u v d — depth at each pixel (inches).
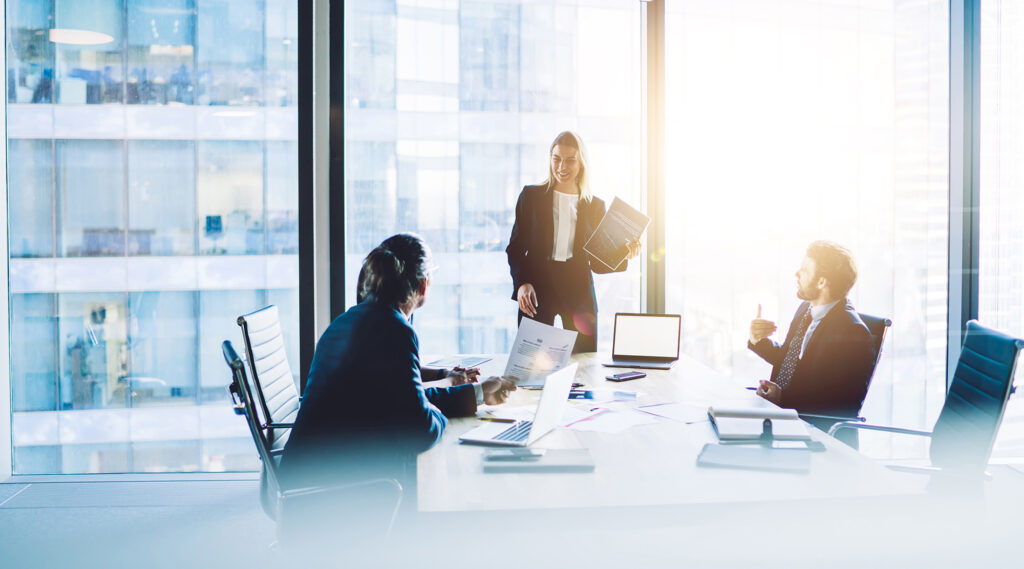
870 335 107.5
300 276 158.1
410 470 78.0
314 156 157.2
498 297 167.5
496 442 79.6
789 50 168.4
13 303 154.9
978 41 160.2
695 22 165.6
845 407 106.4
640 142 166.9
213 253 157.6
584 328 147.1
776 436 81.0
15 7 149.5
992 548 113.1
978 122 161.9
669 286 170.2
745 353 174.2
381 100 161.0
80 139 152.9
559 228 147.1
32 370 156.6
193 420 160.7
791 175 170.6
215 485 149.3
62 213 153.9
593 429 86.5
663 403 100.0
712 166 168.6
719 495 63.6
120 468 159.9
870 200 171.5
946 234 167.8
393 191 162.6
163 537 123.7
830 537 97.0
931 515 64.7
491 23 162.7
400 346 81.4
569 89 164.9
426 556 70.6
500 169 164.9
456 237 165.0
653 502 61.7
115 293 156.6
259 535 124.7
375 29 159.8
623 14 164.9
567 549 91.4
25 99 151.1
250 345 98.0
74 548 119.3
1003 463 160.4
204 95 154.7
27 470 157.9
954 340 167.3
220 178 156.6
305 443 79.7
